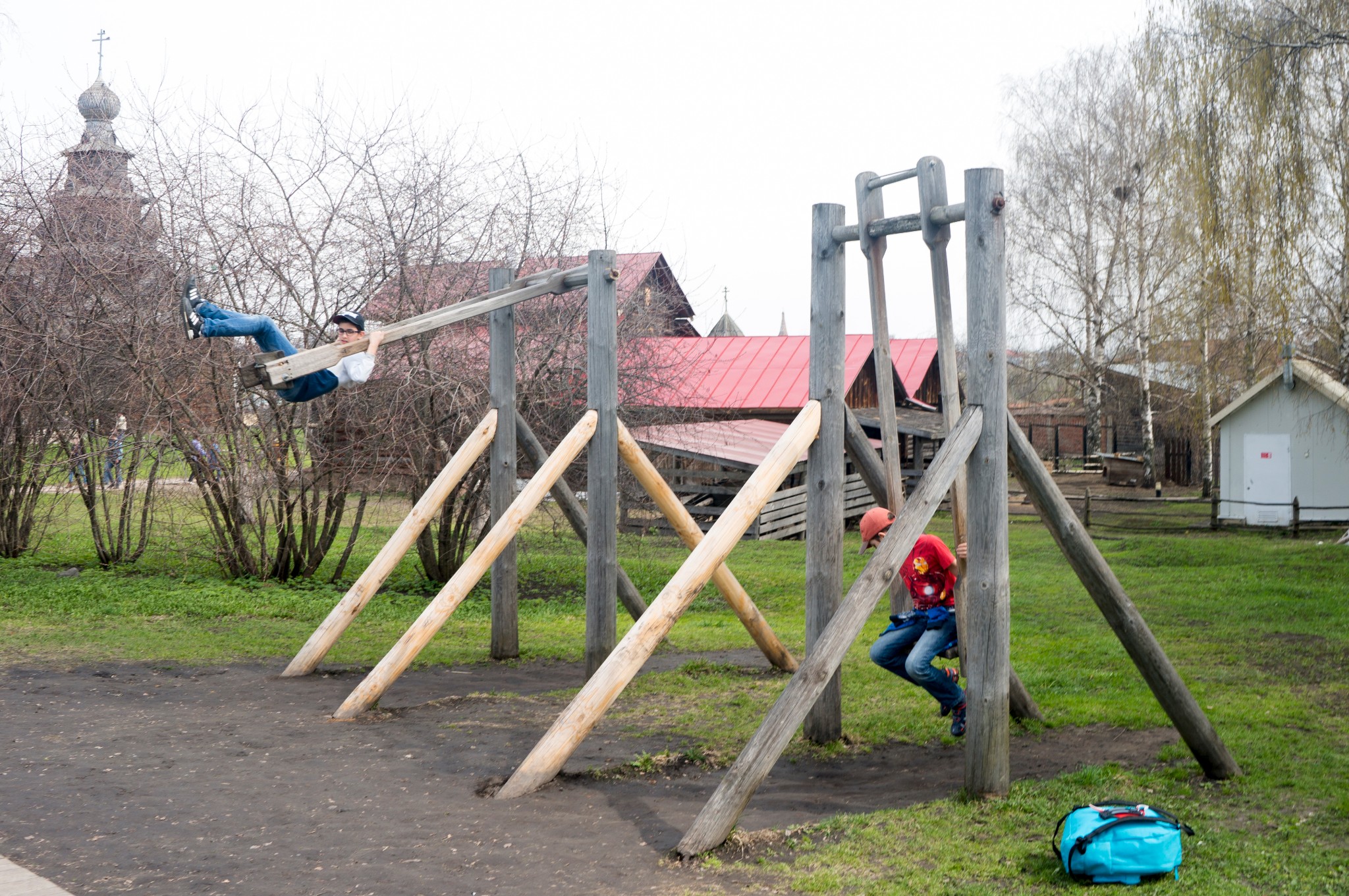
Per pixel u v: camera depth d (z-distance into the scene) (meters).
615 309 8.83
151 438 14.05
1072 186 37.22
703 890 4.15
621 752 6.49
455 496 14.99
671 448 23.42
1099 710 7.39
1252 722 6.85
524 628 12.42
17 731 6.30
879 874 4.36
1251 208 17.72
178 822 4.73
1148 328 35.81
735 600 9.00
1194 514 28.30
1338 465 24.47
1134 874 4.21
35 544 17.64
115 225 13.62
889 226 6.12
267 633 10.86
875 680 8.70
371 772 5.79
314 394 7.10
